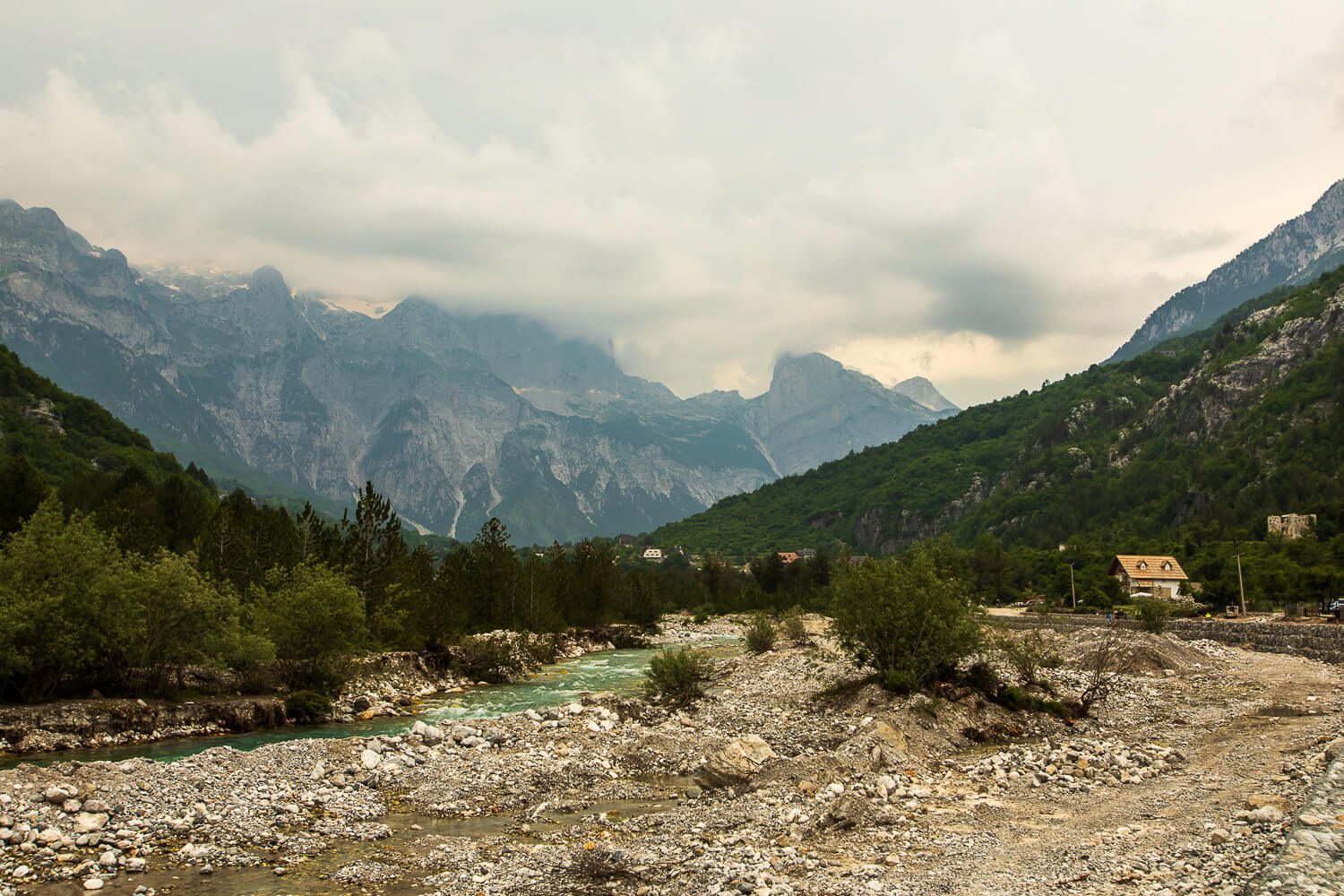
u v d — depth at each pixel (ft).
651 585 450.71
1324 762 90.79
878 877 66.23
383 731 149.69
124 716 139.13
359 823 87.45
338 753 115.03
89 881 67.92
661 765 116.67
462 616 269.64
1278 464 601.21
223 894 66.59
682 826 83.35
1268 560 395.14
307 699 161.68
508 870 71.46
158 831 80.94
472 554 325.83
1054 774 101.91
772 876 66.13
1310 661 224.12
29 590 144.77
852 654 159.12
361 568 235.20
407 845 80.74
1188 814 78.43
